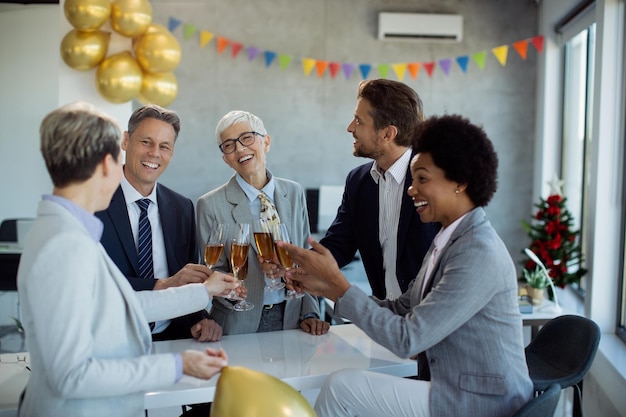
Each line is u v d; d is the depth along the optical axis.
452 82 6.43
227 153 2.45
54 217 1.43
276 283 2.16
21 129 6.46
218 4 6.30
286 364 2.00
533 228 4.29
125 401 1.54
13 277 5.16
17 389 2.06
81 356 1.38
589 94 4.89
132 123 2.35
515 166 6.46
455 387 1.76
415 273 2.47
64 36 4.34
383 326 1.75
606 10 3.79
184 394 1.81
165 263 2.43
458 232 1.79
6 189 6.52
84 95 4.42
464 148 1.75
